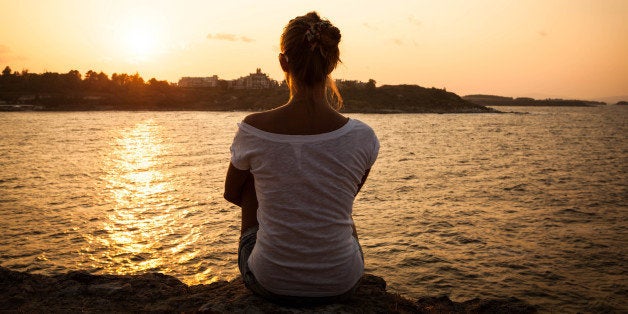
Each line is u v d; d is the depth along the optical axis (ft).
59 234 68.44
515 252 58.23
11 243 63.36
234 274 52.11
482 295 44.73
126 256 58.54
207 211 84.38
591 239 64.18
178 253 59.62
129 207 88.58
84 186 112.78
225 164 155.43
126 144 224.33
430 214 80.23
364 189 104.63
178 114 614.34
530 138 264.11
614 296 44.04
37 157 172.14
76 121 429.79
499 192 102.01
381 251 58.90
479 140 248.73
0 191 104.17
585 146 215.51
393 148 204.13
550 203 89.81
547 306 41.91
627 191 101.96
